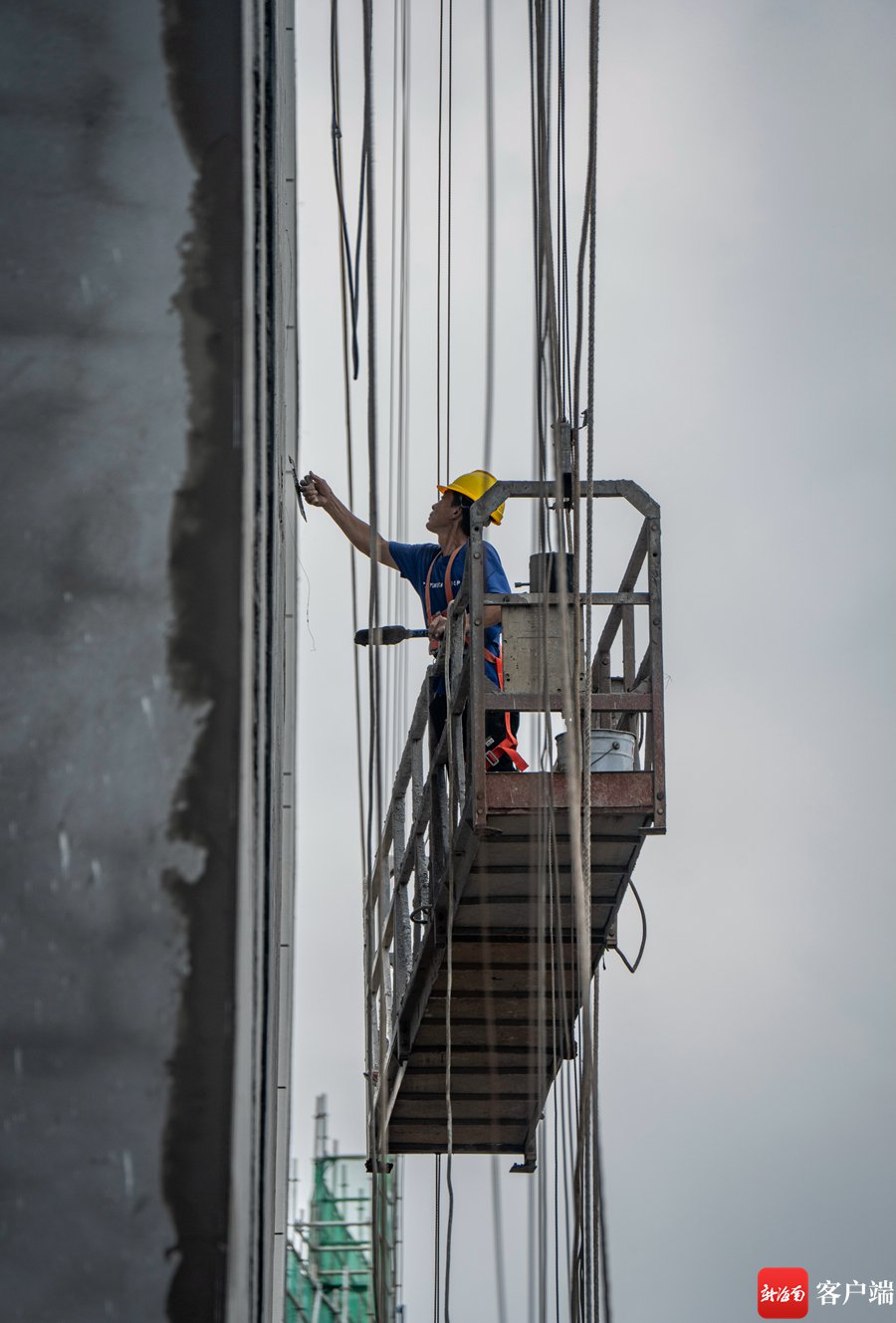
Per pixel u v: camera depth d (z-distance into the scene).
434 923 18.02
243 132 7.58
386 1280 10.08
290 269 14.57
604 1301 8.66
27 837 6.75
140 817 6.79
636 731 18.12
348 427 9.84
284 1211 15.13
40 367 7.27
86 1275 6.32
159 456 7.19
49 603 7.02
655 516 17.45
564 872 17.42
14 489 7.13
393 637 15.80
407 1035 19.52
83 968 6.63
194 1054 6.55
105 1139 6.45
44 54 7.69
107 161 7.54
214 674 6.95
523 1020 19.34
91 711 6.90
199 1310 6.29
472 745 16.64
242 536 7.11
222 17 7.76
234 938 6.68
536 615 16.91
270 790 8.05
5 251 7.41
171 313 7.35
